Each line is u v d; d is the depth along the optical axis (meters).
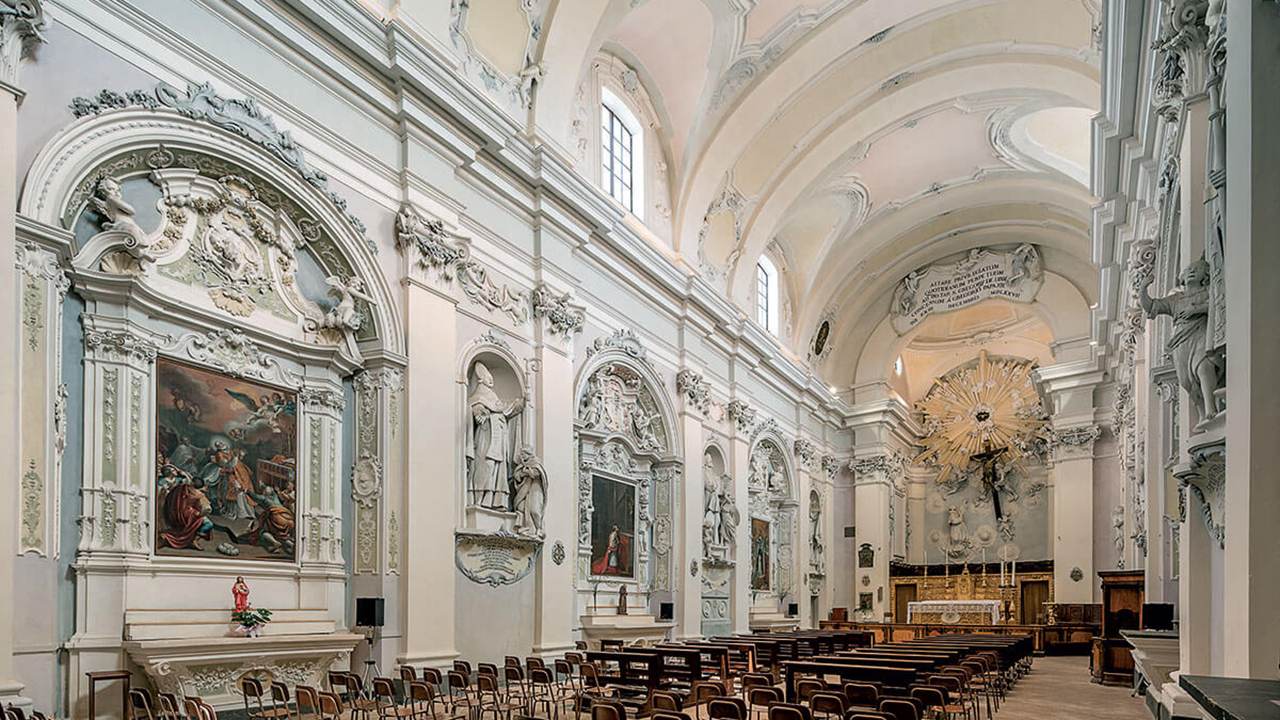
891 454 27.03
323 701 6.88
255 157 8.59
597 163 14.67
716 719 6.61
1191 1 6.75
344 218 9.52
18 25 6.59
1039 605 26.12
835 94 17.50
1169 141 8.55
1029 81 16.73
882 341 26.73
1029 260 24.44
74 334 7.16
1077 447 23.36
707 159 16.94
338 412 9.59
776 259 22.47
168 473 7.75
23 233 6.54
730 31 14.88
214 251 8.45
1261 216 4.60
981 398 29.45
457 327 11.05
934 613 23.45
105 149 7.30
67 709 6.70
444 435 10.40
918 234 24.67
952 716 9.85
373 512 9.52
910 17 15.77
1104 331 19.52
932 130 19.50
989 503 29.02
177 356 7.94
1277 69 4.65
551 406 12.59
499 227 12.07
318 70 9.48
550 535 12.28
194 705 6.55
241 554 8.38
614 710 6.25
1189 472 6.36
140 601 7.34
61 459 6.90
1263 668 4.38
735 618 17.92
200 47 8.25
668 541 16.05
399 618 9.54
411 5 10.35
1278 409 4.48
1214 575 6.91
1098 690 12.84
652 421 16.27
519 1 12.12
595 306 14.43
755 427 20.28
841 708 6.64
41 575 6.52
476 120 11.17
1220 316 5.84
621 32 14.75
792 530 22.14
